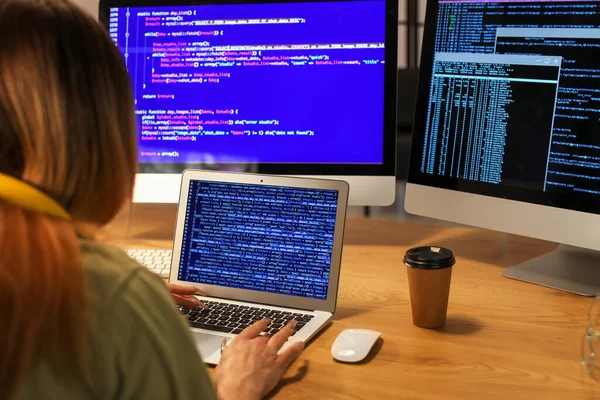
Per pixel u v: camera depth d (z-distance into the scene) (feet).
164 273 4.43
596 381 3.01
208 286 4.08
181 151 5.22
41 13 2.01
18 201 1.89
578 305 3.89
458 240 5.16
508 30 4.29
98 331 1.90
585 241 4.09
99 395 1.94
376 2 4.84
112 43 2.16
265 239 4.00
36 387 1.85
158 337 2.00
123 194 2.15
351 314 3.86
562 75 4.09
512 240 5.12
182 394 2.05
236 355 3.04
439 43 4.58
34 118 1.94
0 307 1.75
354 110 4.95
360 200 5.02
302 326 3.60
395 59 4.85
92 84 2.03
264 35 4.99
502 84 4.34
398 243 5.15
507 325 3.64
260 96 5.06
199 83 5.13
